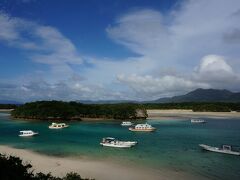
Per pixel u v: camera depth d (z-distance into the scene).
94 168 49.09
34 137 87.38
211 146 68.69
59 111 146.00
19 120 145.75
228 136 91.38
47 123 132.62
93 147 69.88
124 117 153.25
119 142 71.69
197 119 155.75
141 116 158.62
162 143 76.38
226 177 44.31
